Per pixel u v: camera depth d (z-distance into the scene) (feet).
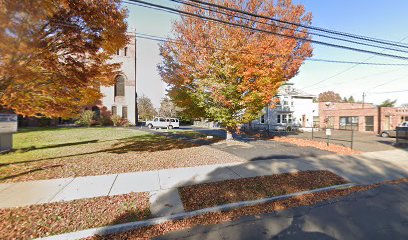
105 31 20.48
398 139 47.88
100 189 18.20
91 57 22.29
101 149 38.19
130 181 20.26
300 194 18.40
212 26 39.83
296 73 54.39
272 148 39.68
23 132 70.69
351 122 96.12
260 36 43.32
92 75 22.86
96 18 18.92
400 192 19.61
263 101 39.01
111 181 20.18
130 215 14.07
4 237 11.43
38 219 13.21
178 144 45.01
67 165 25.81
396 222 13.89
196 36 40.47
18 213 13.91
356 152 37.40
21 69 17.53
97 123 108.78
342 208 16.10
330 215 14.93
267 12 45.14
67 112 29.22
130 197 16.71
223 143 46.70
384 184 21.80
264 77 36.94
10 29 15.34
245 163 27.40
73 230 12.26
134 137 59.67
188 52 41.93
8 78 18.83
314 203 16.94
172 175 22.15
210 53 39.29
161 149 38.37
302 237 12.09
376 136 72.33
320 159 30.94
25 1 14.61
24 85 21.57
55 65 19.54
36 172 22.81
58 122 108.37
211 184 19.79
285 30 48.08
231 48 36.76
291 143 47.75
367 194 19.03
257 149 38.32
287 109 112.88
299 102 115.65
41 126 99.50
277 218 14.49
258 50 36.19
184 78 41.65
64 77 20.68
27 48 16.49
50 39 18.74
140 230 12.81
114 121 110.52
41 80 21.09
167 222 13.73
